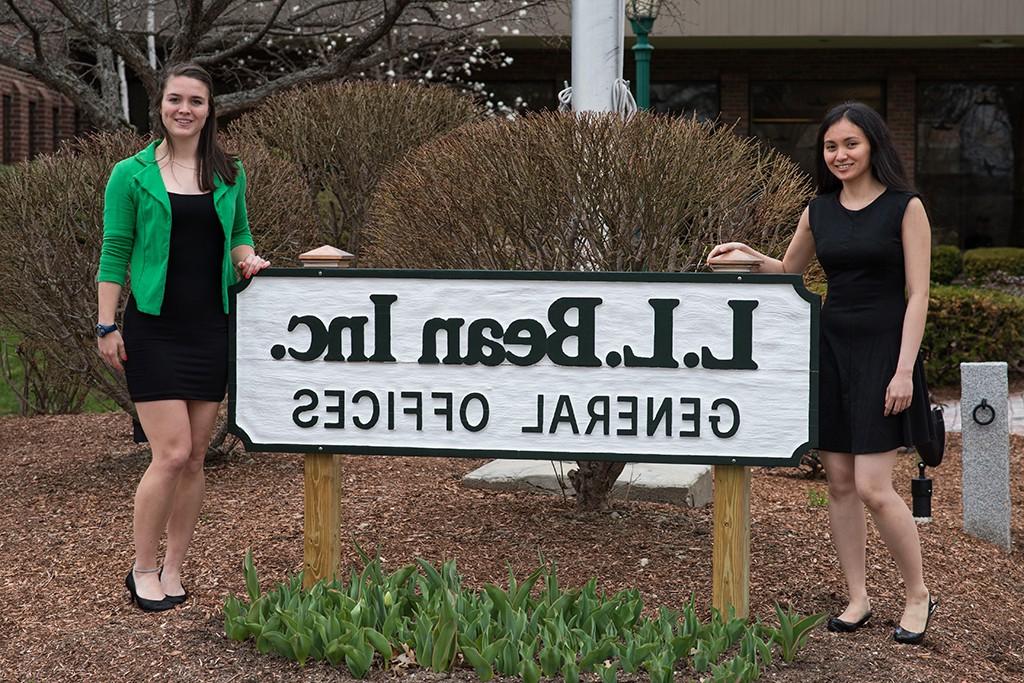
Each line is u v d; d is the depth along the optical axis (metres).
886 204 4.20
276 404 4.50
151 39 11.48
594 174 5.07
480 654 3.89
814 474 7.25
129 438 7.80
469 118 10.30
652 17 10.71
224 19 10.24
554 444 4.34
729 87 19.36
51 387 9.55
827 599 4.84
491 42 13.73
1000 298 12.23
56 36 11.04
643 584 4.92
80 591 4.88
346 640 3.98
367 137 9.72
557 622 4.08
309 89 10.18
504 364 4.35
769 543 5.49
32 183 6.23
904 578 4.41
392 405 4.43
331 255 4.45
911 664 4.16
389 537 5.46
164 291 4.33
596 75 6.34
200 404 4.50
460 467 6.88
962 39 17.75
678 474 6.32
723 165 5.26
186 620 4.49
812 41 18.05
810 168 19.61
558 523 5.70
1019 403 11.35
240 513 5.81
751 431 4.20
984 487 6.25
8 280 6.37
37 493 6.39
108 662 4.14
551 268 5.26
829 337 4.30
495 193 5.17
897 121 19.44
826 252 4.28
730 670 3.79
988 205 19.88
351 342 4.44
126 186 4.32
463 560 5.18
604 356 4.28
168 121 4.34
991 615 4.98
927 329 12.02
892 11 17.08
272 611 4.29
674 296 4.22
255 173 6.58
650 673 3.75
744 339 4.18
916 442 4.26
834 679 3.98
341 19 10.42
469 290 4.36
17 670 4.16
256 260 4.46
